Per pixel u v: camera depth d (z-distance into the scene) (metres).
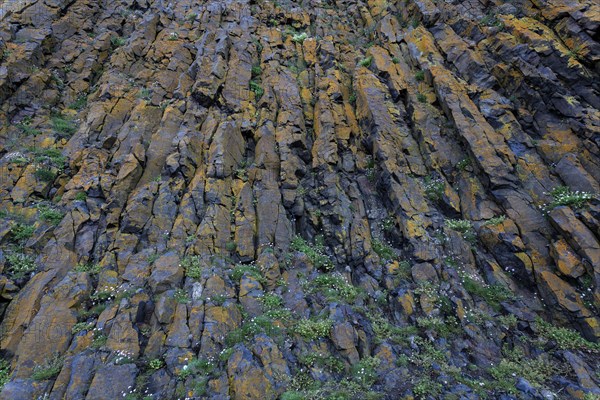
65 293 10.59
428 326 10.93
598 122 14.12
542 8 18.48
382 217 14.27
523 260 12.19
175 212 13.28
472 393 9.33
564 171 13.63
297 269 12.54
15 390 8.57
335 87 18.20
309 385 9.35
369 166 15.81
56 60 19.16
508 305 11.56
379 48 20.28
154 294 10.94
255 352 9.68
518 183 13.83
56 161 14.38
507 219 13.11
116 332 9.83
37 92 17.09
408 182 14.56
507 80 16.72
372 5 25.64
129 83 18.52
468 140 14.93
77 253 11.89
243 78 18.56
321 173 15.12
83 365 9.12
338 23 24.94
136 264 11.70
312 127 17.17
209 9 23.70
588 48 15.81
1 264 11.00
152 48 20.53
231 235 13.01
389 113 16.72
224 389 8.87
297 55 21.41
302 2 27.12
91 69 19.45
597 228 11.88
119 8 23.94
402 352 10.37
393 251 13.20
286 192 14.60
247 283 11.51
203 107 17.00
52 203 13.22
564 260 11.66
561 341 10.60
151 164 14.73
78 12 22.16
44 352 9.48
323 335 10.44
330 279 12.22
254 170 14.99
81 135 15.62
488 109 16.00
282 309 11.12
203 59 18.72
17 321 10.03
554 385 9.64
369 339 10.65
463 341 10.70
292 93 18.09
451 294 11.69
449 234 13.27
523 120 15.65
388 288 12.09
